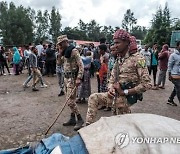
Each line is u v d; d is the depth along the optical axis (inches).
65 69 206.7
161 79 411.2
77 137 75.1
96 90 396.2
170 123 75.9
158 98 344.8
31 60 394.3
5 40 2684.5
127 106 131.4
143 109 288.2
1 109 286.7
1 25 2716.5
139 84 127.3
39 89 411.2
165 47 405.7
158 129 70.3
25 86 414.0
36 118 250.4
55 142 88.9
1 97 351.6
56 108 288.7
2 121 241.6
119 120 76.7
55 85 449.7
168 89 416.5
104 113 258.1
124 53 129.6
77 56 199.8
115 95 131.4
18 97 351.6
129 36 128.0
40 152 84.0
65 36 202.5
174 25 1371.8
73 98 209.0
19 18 2807.6
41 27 3661.4
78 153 68.4
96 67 311.3
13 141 193.2
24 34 2778.1
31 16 3420.3
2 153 97.7
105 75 288.2
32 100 332.2
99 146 66.9
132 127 71.6
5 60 621.0
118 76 131.4
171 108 295.3
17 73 623.2
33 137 200.2
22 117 254.2
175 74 277.0
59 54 212.4
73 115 222.7
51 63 573.3
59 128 218.7
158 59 415.5
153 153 61.2
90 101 134.6
